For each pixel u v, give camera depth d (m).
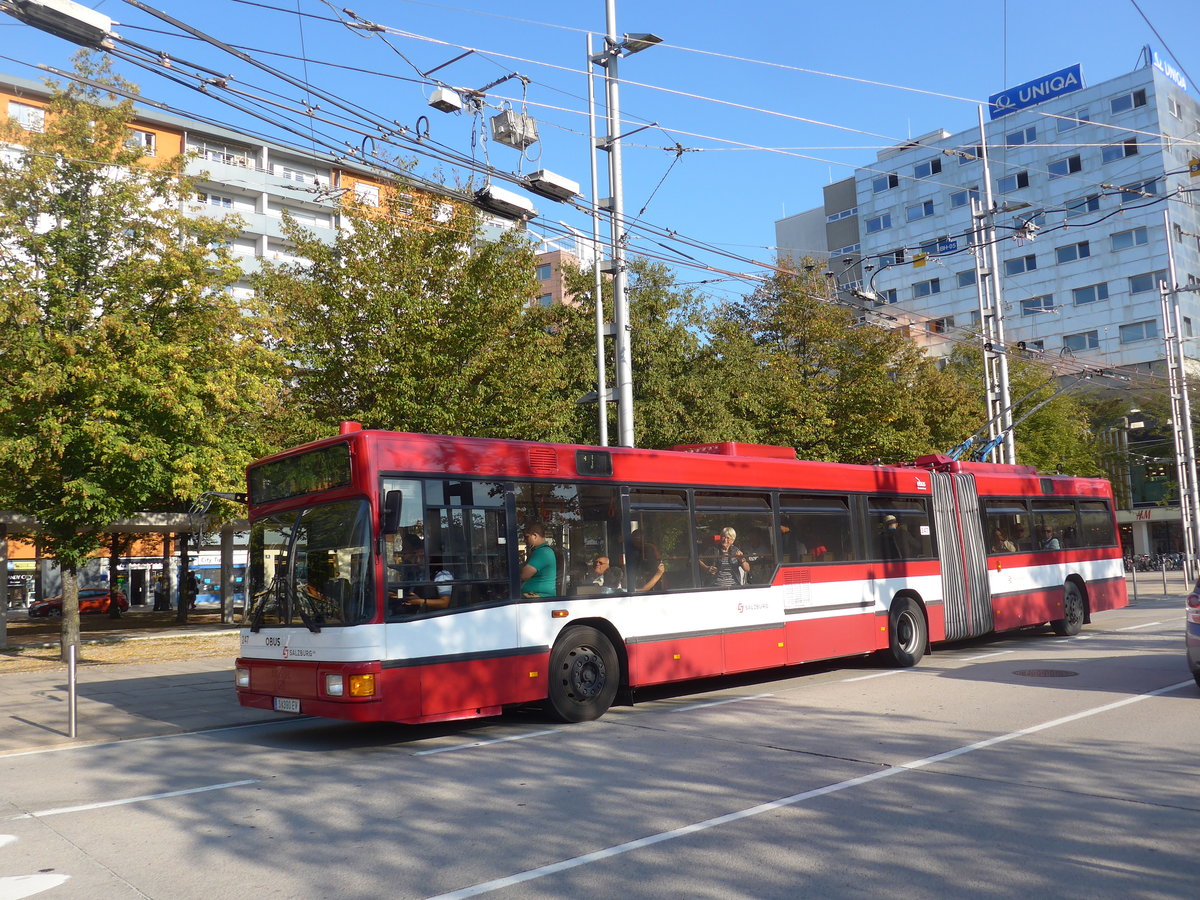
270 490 10.27
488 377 20.94
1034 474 18.44
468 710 9.41
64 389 18.30
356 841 5.96
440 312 20.58
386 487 9.24
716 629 11.84
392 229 21.69
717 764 7.90
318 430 20.17
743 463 12.68
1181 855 5.42
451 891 5.00
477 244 22.31
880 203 70.12
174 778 8.14
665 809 6.54
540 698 10.06
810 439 28.00
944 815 6.27
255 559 10.17
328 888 5.11
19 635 30.67
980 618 16.19
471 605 9.60
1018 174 63.31
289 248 22.91
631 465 11.36
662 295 27.12
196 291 20.11
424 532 9.40
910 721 9.66
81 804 7.23
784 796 6.82
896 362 32.06
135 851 5.92
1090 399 52.56
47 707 12.68
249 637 9.94
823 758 8.03
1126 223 58.47
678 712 10.77
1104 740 8.52
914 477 15.46
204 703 12.81
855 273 71.44
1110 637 18.02
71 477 19.38
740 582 12.26
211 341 20.38
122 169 20.86
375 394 20.25
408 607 9.14
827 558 13.59
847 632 13.62
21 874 5.53
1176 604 27.38
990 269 31.02
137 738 10.40
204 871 5.47
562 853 5.61
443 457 9.70
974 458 27.03
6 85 44.22
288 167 55.31
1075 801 6.57
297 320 21.61
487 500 9.95
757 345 29.05
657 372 26.17
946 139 66.75
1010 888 4.93
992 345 29.73
